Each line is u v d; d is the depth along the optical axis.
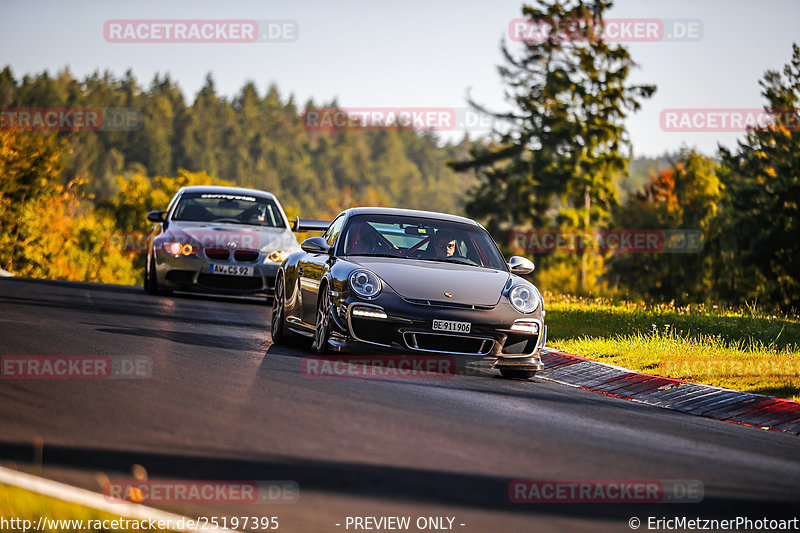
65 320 36.56
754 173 108.56
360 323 29.44
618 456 19.19
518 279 32.12
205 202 55.00
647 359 35.22
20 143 188.25
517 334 29.94
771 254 105.62
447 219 35.41
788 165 104.50
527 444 19.59
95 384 22.86
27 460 15.61
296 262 35.16
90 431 17.97
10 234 193.12
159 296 51.94
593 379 31.88
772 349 38.59
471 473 16.86
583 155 194.00
